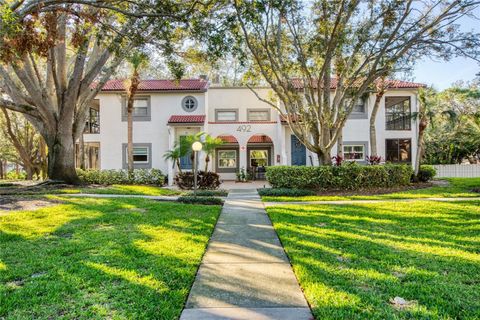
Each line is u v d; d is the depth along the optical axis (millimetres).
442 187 14430
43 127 16141
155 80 22375
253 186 18172
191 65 14633
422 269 4172
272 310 3111
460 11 11773
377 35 12609
